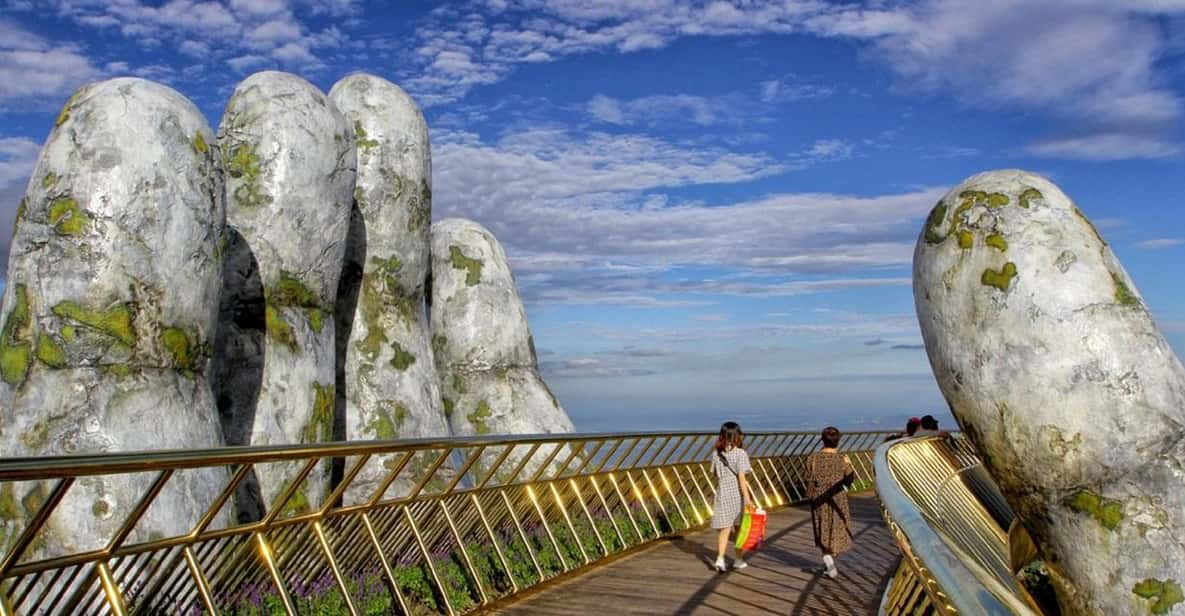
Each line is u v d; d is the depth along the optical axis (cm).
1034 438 454
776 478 1797
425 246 1360
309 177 1059
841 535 991
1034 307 457
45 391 738
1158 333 457
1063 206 482
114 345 753
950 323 486
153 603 599
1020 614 299
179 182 809
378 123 1302
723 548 1020
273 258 1030
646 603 849
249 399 986
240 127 1056
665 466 1365
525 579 925
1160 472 434
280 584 597
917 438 753
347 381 1241
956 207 499
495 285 1606
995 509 860
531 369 1625
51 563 457
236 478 538
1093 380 444
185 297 803
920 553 270
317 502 1015
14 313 767
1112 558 436
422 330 1352
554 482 1010
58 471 393
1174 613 421
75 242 757
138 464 438
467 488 848
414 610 782
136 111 800
